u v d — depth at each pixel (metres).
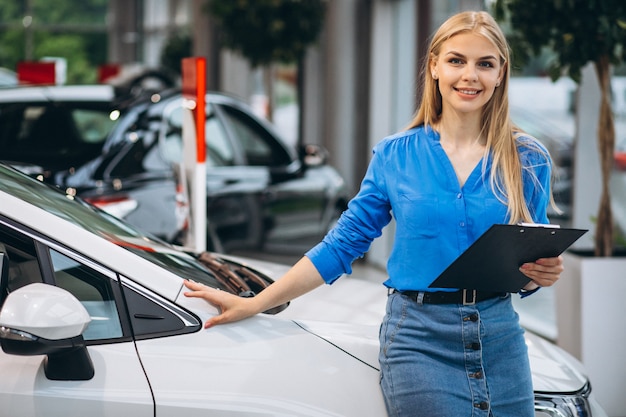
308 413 2.35
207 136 6.43
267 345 2.43
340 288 3.17
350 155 9.45
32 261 2.37
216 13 9.89
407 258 2.44
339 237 2.53
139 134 5.80
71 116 5.94
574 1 4.53
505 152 2.43
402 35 9.01
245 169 6.62
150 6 21.69
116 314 2.37
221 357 2.37
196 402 2.30
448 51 2.43
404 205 2.43
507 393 2.43
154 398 2.29
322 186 7.10
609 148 4.87
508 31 5.65
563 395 2.68
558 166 6.70
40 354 2.17
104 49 21.89
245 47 10.02
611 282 4.71
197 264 2.93
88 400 2.27
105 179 5.54
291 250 6.89
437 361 2.41
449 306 2.41
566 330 4.92
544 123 6.85
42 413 2.26
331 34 9.41
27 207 2.40
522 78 7.03
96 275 2.38
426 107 2.53
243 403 2.32
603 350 4.72
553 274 2.36
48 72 7.68
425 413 2.37
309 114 11.20
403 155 2.47
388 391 2.41
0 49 21.53
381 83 9.26
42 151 5.76
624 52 4.71
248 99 14.77
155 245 3.00
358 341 2.54
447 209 2.40
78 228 2.43
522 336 2.49
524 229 2.20
